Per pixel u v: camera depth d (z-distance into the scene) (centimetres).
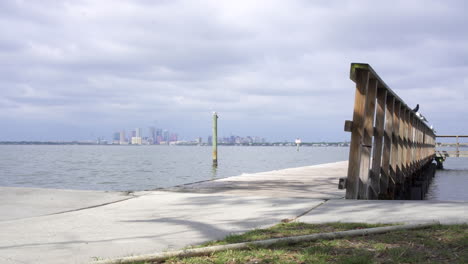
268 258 352
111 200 703
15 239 431
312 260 344
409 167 1459
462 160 4772
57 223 516
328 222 504
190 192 830
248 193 812
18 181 2309
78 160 5456
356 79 751
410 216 533
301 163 4397
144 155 8050
